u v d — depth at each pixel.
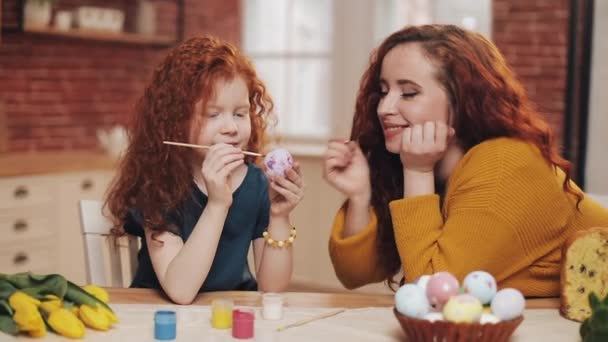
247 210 1.85
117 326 1.42
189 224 1.78
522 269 1.66
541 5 4.10
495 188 1.58
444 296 1.26
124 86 5.02
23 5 4.20
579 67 3.61
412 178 1.66
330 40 4.91
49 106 4.60
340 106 4.82
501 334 1.23
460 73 1.65
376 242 1.83
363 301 1.64
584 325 1.28
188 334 1.38
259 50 5.25
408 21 4.69
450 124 1.69
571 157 3.63
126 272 2.56
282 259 1.81
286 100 5.14
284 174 1.76
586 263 1.49
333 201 4.63
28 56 4.48
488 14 4.50
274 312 1.48
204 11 5.26
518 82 1.76
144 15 4.86
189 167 1.75
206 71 1.68
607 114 3.53
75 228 4.01
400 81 1.66
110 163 4.16
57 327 1.33
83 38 4.55
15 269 3.75
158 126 1.73
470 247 1.56
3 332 1.34
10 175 3.68
